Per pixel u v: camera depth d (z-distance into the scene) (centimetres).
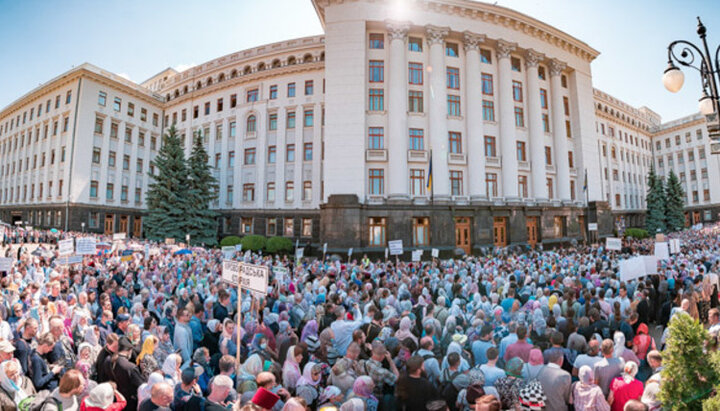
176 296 1000
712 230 4381
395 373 522
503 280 1202
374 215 2920
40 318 664
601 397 420
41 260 1739
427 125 3153
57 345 525
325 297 1009
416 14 3158
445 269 1609
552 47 3772
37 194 4341
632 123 6656
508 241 3189
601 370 478
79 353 497
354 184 2934
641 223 6369
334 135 2988
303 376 480
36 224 4281
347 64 3023
